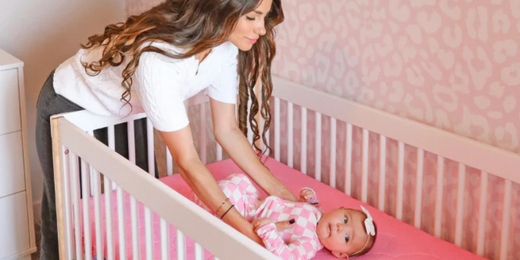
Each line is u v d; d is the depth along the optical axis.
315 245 1.72
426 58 1.85
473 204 1.84
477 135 1.77
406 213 2.04
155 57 1.58
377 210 2.00
